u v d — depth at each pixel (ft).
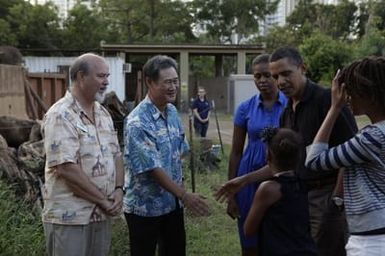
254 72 14.82
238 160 15.47
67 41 140.87
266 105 14.82
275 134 12.23
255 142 14.80
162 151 13.30
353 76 9.41
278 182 11.94
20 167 20.06
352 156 9.27
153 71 13.17
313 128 12.93
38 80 34.68
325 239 13.08
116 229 18.72
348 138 12.23
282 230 11.84
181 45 116.67
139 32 176.76
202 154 36.63
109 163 12.69
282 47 13.32
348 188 9.56
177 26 178.70
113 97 35.68
